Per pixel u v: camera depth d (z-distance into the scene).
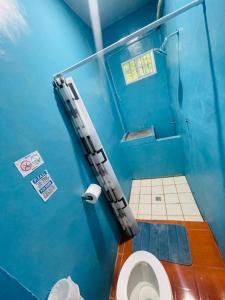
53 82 1.15
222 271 1.32
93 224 1.32
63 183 1.04
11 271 0.63
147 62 2.51
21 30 0.96
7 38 0.85
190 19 1.09
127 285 1.08
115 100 2.76
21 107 0.84
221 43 0.75
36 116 0.93
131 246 1.75
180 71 1.58
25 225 0.73
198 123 1.36
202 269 1.37
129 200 2.47
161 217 2.02
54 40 1.29
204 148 1.35
